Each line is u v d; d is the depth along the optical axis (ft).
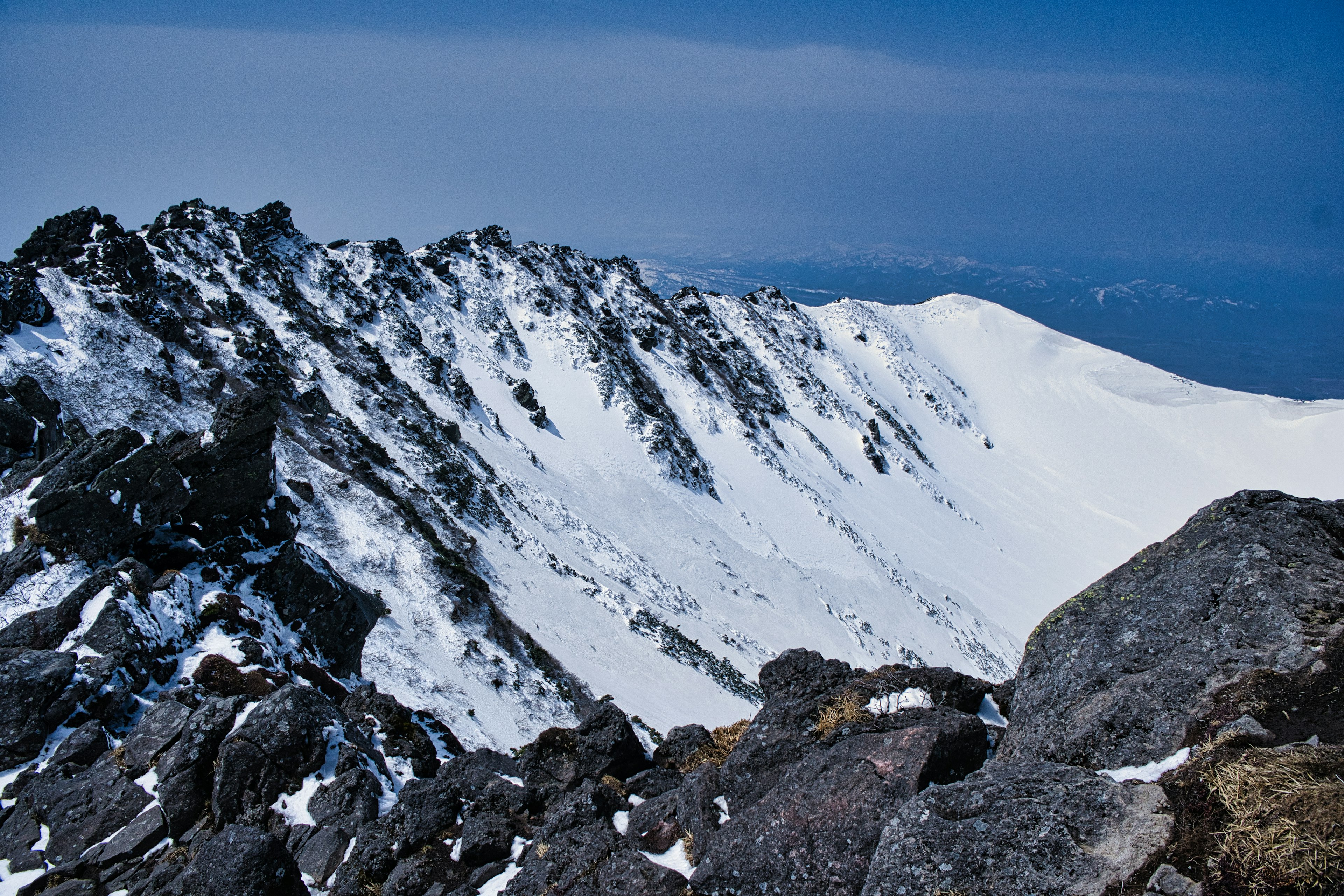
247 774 40.24
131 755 42.60
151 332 172.24
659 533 252.42
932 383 571.69
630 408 309.63
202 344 182.19
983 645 285.23
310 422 174.70
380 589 126.41
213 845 31.17
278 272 252.42
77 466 61.41
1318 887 13.67
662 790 34.09
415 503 165.58
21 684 44.75
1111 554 417.69
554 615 158.61
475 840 32.09
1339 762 15.38
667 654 167.12
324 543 130.72
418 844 34.17
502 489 213.05
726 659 185.68
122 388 151.64
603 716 38.68
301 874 35.06
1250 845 14.60
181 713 44.65
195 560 62.90
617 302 409.90
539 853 28.48
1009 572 369.30
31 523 60.70
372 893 32.96
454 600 133.08
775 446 366.22
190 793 40.04
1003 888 16.38
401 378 250.98
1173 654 20.29
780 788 22.79
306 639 65.16
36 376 140.87
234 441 65.57
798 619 237.86
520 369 316.19
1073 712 20.97
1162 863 15.39
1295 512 21.76
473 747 92.02
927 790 19.01
